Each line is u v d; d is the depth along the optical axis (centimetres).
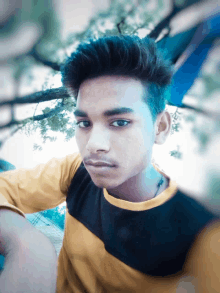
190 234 59
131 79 60
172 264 61
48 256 40
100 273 76
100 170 62
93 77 61
